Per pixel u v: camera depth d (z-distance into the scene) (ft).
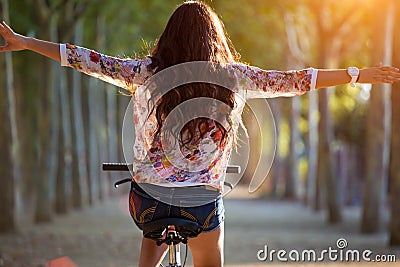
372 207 98.68
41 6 111.45
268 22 156.04
